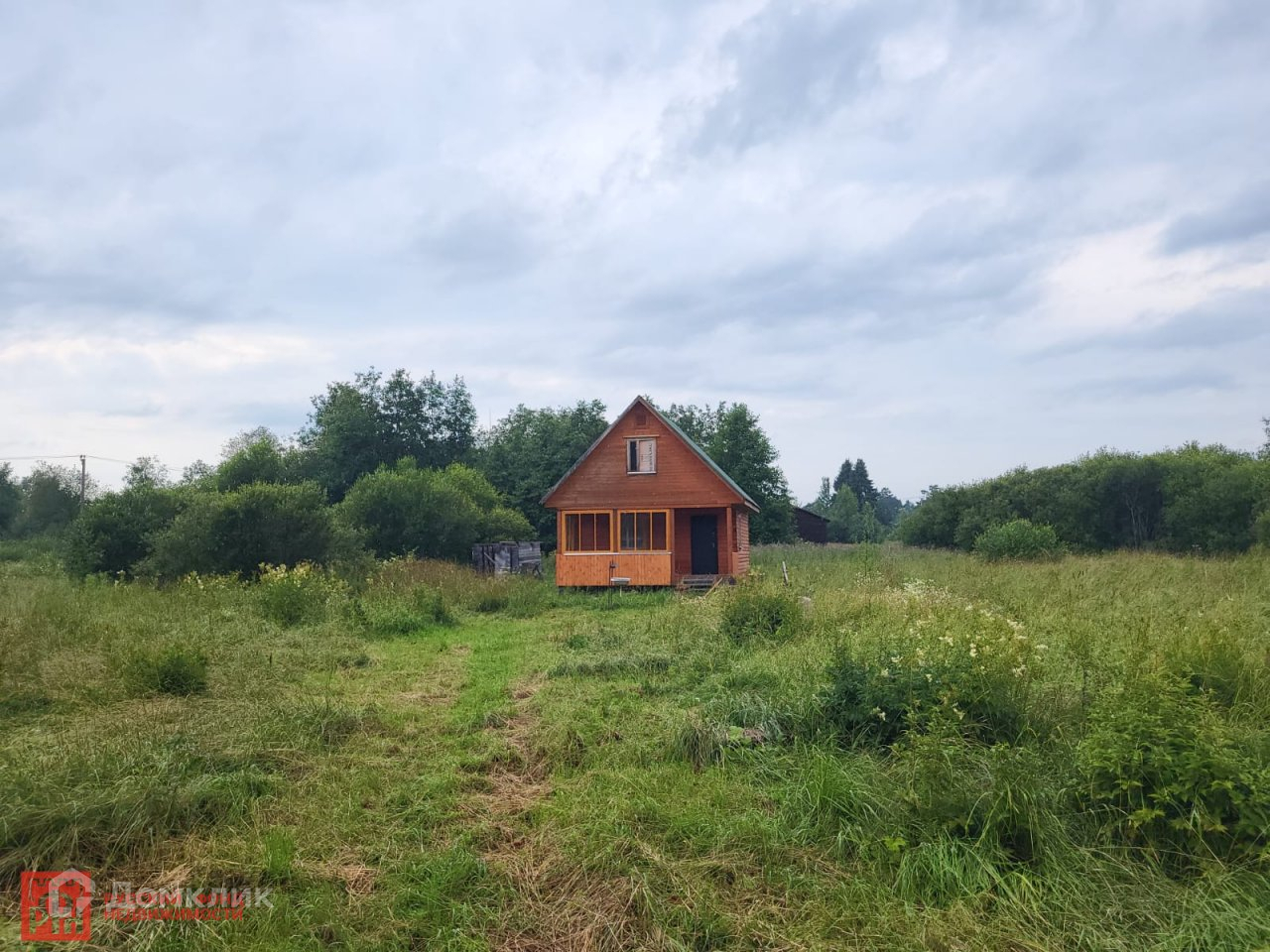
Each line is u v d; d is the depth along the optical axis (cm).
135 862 477
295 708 766
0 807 489
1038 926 409
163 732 654
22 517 5219
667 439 2488
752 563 3097
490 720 800
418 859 489
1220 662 669
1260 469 3034
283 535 2086
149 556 2131
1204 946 387
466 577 2111
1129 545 3588
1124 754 483
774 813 547
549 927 425
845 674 701
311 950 401
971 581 1741
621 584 2406
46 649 980
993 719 627
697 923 419
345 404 4684
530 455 4381
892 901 434
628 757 663
